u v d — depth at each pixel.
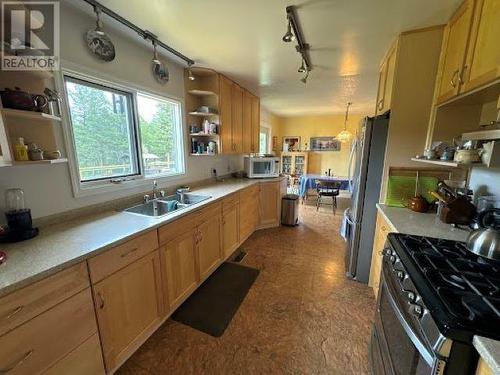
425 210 1.81
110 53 1.71
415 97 1.83
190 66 2.51
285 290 2.15
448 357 0.64
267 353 1.49
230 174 3.87
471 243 1.09
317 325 1.72
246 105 3.60
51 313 0.98
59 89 1.43
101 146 1.83
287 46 2.03
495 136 0.97
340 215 4.51
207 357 1.46
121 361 1.33
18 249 1.12
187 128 2.71
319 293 2.10
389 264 1.19
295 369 1.38
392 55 1.96
